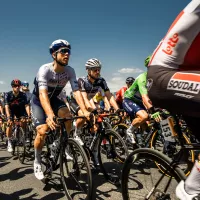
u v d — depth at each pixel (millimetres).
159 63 1207
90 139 3365
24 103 5297
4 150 5516
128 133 3793
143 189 1854
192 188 1132
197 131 1228
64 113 2807
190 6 1073
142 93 3439
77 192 2346
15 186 2900
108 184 2807
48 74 2686
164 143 2846
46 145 2801
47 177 2711
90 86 3912
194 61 1173
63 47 2562
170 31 1151
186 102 1118
